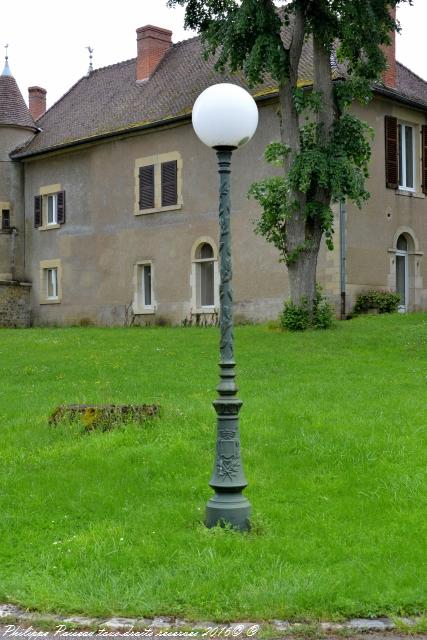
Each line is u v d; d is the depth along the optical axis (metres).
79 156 31.47
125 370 15.23
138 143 29.20
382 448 9.08
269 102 25.19
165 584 5.98
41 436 10.23
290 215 19.95
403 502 7.55
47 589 6.00
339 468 8.58
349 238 24.05
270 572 6.11
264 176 25.31
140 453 9.17
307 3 19.72
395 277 25.59
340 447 9.14
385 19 19.70
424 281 26.58
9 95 33.94
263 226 20.47
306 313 20.03
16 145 33.62
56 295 32.94
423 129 26.66
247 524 7.05
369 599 5.66
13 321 33.09
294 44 19.97
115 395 12.73
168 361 16.12
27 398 12.82
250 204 25.72
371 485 8.02
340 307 23.75
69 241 31.88
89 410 10.57
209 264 27.27
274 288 25.03
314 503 7.64
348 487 8.02
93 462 9.03
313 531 6.94
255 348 17.28
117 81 33.44
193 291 27.36
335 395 11.95
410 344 16.94
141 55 31.88
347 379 13.40
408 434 9.62
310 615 5.54
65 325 32.03
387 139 25.41
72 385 13.84
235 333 20.22
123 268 29.78
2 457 9.45
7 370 15.74
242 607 5.63
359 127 19.80
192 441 9.62
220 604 5.70
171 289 28.11
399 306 25.83
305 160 19.19
